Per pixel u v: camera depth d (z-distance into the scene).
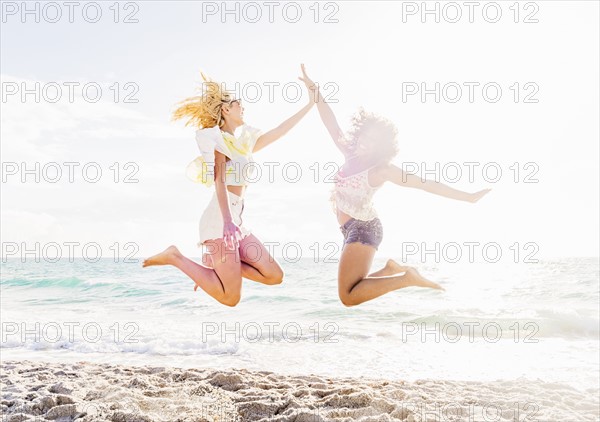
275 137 4.25
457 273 34.78
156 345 11.40
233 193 3.94
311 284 25.00
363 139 4.07
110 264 43.16
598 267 37.03
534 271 34.72
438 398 6.36
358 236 4.11
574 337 13.47
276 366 9.66
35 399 5.60
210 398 5.99
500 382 7.81
